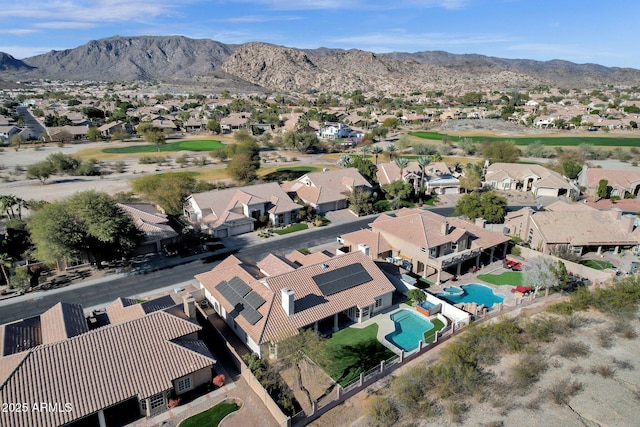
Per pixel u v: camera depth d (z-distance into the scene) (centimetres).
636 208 8250
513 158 12400
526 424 3016
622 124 19800
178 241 6488
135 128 19525
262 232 7056
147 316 3434
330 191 8338
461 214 7275
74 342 3092
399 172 9838
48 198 8844
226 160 13088
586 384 3441
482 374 3538
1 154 13738
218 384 3372
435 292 5034
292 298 3838
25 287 5038
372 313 4519
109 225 5234
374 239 5912
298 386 3381
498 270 5653
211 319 4372
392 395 3291
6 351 3212
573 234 6056
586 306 4581
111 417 3050
